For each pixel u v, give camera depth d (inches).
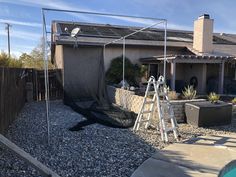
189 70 845.2
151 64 841.5
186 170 249.0
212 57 722.8
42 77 729.6
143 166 257.1
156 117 430.0
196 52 812.6
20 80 532.4
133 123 432.1
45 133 364.5
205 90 796.0
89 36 798.5
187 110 443.5
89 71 706.8
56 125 417.1
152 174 239.0
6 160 253.8
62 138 343.9
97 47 717.3
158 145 326.0
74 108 569.9
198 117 421.1
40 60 1401.3
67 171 242.1
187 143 335.9
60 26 895.1
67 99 663.8
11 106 395.2
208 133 388.8
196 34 832.3
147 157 285.1
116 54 808.9
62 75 702.5
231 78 851.4
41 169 193.8
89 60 708.0
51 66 1050.1
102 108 567.8
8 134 349.4
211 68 824.3
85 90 693.3
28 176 222.5
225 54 808.9
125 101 579.5
